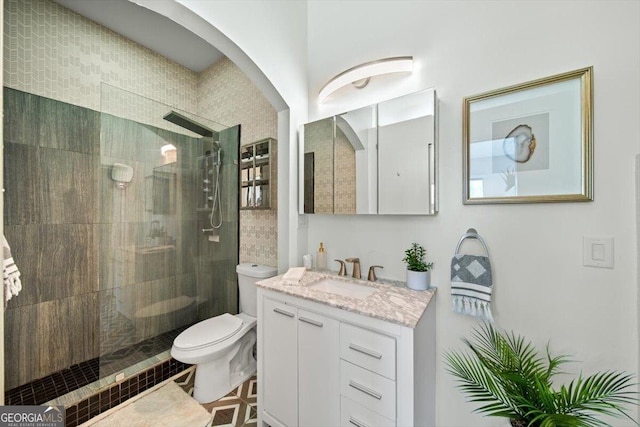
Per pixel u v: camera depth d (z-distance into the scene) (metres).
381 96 1.52
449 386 1.28
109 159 1.87
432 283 1.34
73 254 1.84
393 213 1.41
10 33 1.61
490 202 1.17
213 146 2.38
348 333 1.08
